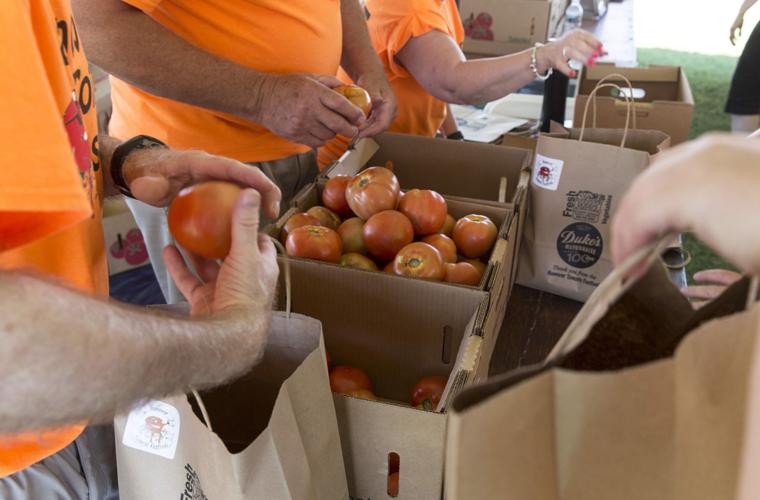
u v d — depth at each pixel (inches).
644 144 60.9
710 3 323.3
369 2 74.7
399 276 44.6
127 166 37.8
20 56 21.1
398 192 54.9
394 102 68.1
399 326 46.5
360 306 46.5
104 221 100.5
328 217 55.4
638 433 16.1
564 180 55.9
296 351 35.0
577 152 54.6
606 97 73.0
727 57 244.4
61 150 22.1
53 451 35.5
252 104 54.2
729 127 183.9
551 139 55.6
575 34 67.8
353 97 57.9
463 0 104.8
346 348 49.0
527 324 55.4
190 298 31.8
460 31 82.4
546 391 15.7
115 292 102.0
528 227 60.1
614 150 53.3
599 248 56.5
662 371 15.3
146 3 49.8
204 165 33.5
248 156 60.8
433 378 45.9
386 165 67.8
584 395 15.7
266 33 55.6
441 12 73.5
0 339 18.8
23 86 21.1
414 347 47.2
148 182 33.2
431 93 75.1
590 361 18.7
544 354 51.4
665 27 286.5
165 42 51.4
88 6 50.1
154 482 33.3
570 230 57.2
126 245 104.0
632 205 14.9
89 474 40.8
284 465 29.7
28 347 19.1
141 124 60.9
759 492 14.8
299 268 46.5
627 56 107.4
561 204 56.9
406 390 49.5
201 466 30.5
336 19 62.7
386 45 73.6
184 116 58.6
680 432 15.7
